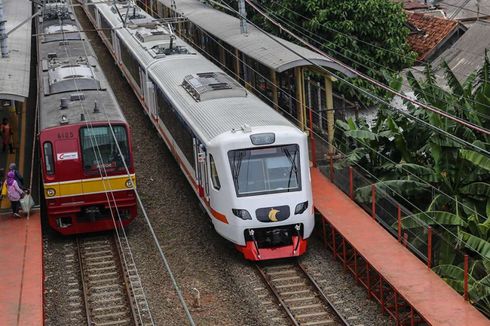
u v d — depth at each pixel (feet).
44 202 69.00
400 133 62.85
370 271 53.06
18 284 51.47
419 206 61.26
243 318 49.44
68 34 93.30
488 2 127.85
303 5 90.89
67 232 61.67
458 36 108.27
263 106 63.77
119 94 101.91
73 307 51.62
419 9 128.88
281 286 53.62
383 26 90.12
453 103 61.16
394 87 67.31
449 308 45.52
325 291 52.70
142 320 49.26
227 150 55.83
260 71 80.69
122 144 60.95
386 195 58.03
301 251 57.21
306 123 77.05
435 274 49.70
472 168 58.03
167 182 73.56
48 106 65.82
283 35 93.61
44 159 59.72
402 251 53.11
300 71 71.61
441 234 55.62
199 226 64.03
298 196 56.44
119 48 105.70
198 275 55.67
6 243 58.03
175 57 83.25
